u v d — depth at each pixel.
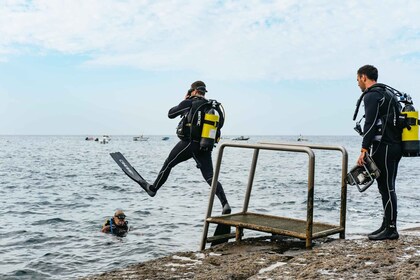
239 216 6.05
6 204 17.38
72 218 13.96
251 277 3.84
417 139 4.95
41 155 65.94
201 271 4.28
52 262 8.74
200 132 5.90
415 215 13.50
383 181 5.05
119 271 4.38
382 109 4.91
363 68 5.14
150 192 6.13
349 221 12.06
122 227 11.59
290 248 5.15
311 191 4.98
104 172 35.34
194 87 6.11
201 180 28.61
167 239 10.59
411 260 4.00
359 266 3.95
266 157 72.50
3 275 7.95
